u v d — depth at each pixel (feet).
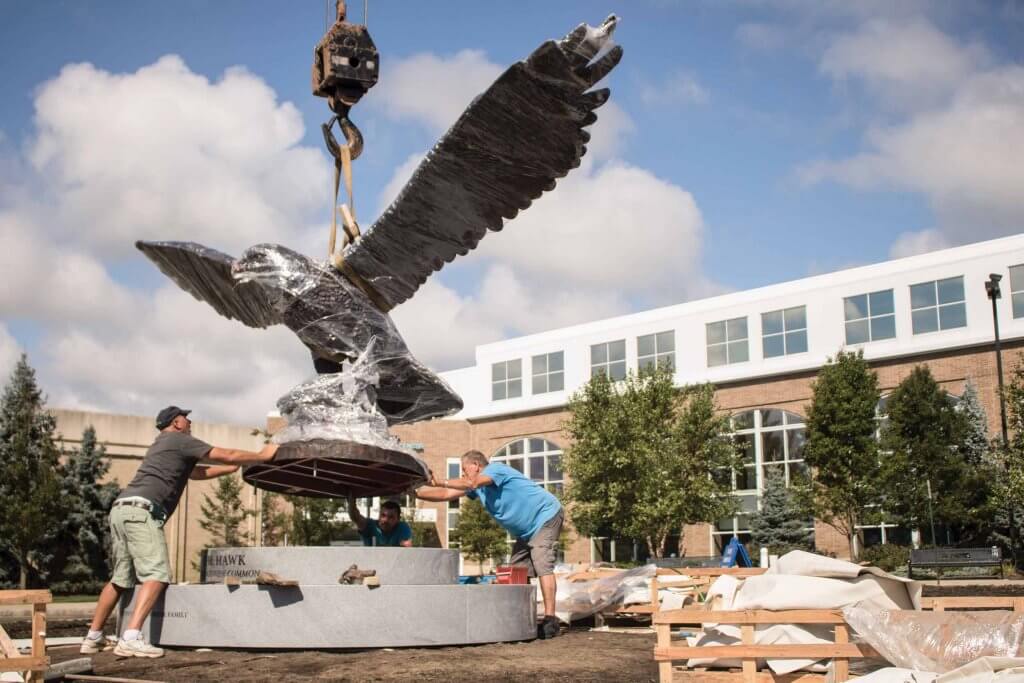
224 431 139.44
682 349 146.10
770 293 138.10
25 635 39.65
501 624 29.45
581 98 26.32
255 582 27.12
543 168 28.58
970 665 17.25
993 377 117.50
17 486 102.63
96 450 125.49
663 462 119.75
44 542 115.44
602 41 24.98
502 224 30.27
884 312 127.54
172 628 27.43
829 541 124.88
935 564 95.61
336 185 33.47
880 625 19.49
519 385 165.89
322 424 31.01
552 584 32.55
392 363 32.94
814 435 115.96
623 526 120.47
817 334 132.87
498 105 26.91
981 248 120.26
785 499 127.75
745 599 22.30
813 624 22.04
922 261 124.88
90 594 118.21
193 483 137.49
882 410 125.39
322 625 26.73
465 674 22.58
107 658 25.46
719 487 122.62
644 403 122.42
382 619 27.14
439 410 35.01
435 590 27.94
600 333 156.25
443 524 164.96
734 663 22.47
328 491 35.40
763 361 137.49
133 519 26.53
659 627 20.90
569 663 24.52
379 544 34.88
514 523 33.09
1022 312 116.57
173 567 132.98
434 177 29.14
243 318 36.60
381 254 31.81
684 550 139.74
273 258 32.01
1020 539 105.09
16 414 106.63
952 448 109.40
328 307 31.83
